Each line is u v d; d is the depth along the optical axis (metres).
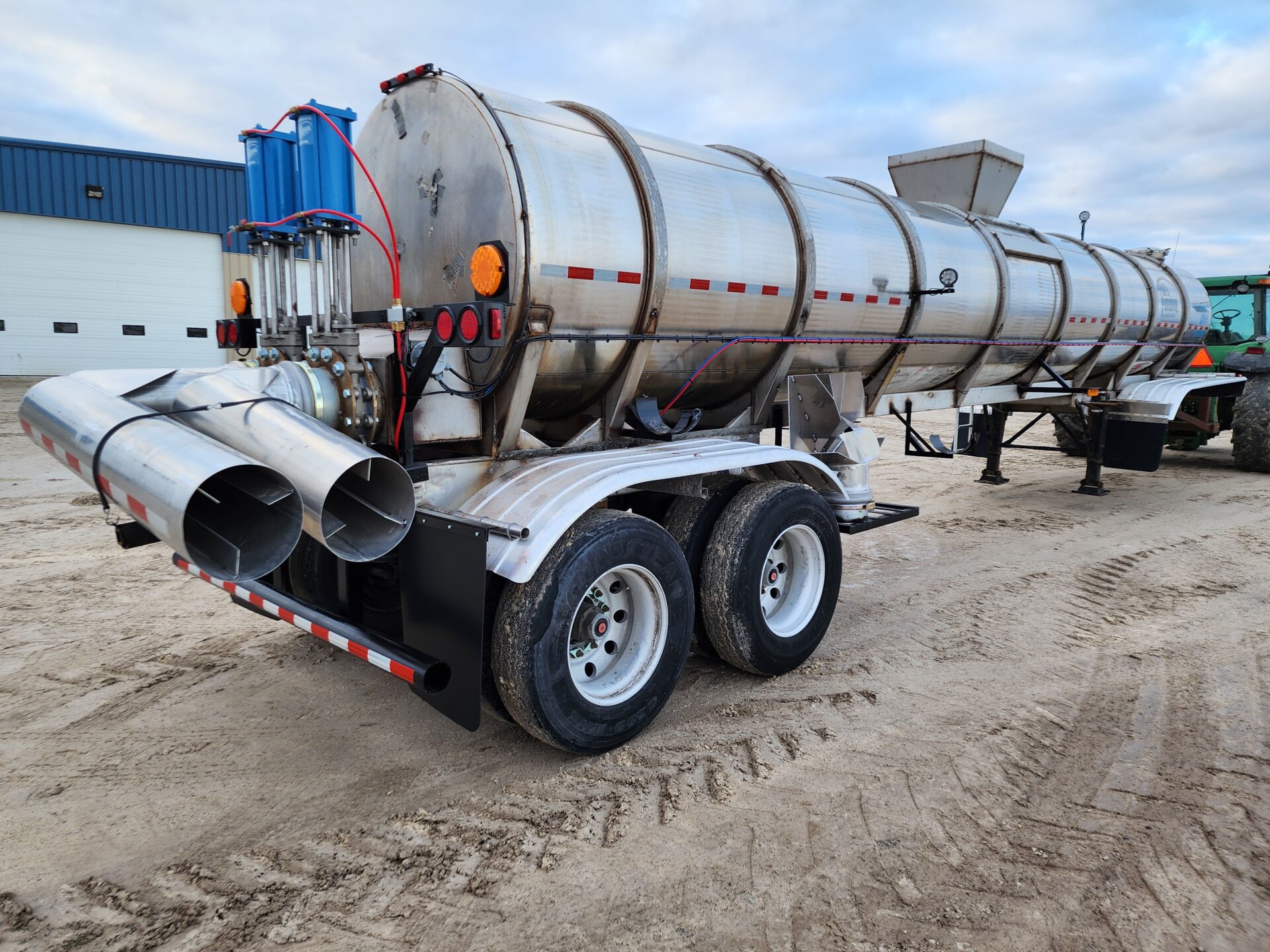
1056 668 4.11
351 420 2.92
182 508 2.20
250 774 3.04
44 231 19.88
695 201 3.71
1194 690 3.84
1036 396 8.34
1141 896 2.39
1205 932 2.24
